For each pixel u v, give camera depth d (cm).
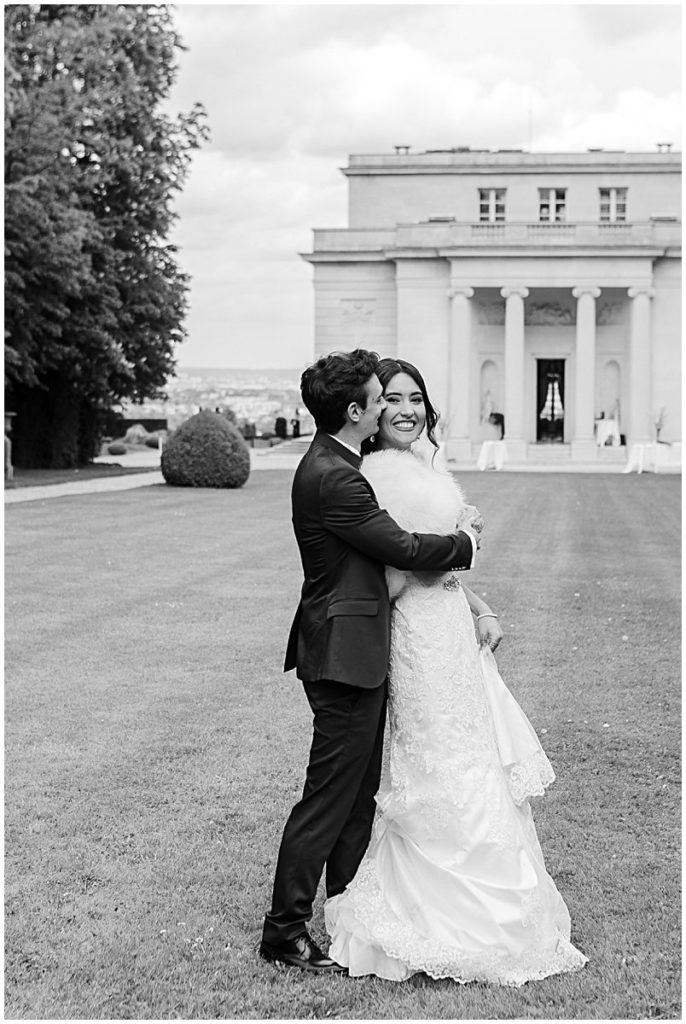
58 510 2362
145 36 3644
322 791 453
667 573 1535
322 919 495
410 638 462
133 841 587
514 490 3078
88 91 3388
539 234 5053
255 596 1322
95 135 3341
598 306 5309
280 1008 425
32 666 969
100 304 3544
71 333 3500
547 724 798
